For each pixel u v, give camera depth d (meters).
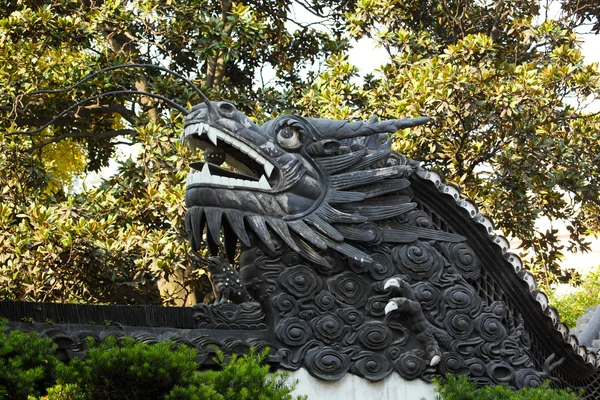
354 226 6.20
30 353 4.77
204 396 4.68
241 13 12.63
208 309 5.91
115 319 5.65
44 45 12.22
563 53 12.68
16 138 11.84
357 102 13.05
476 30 15.44
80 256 10.40
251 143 6.07
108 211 11.20
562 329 6.96
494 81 11.96
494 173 12.54
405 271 6.29
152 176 11.60
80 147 15.95
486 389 5.96
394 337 6.12
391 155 6.50
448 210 6.58
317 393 5.84
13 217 11.44
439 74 11.66
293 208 6.07
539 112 12.34
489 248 6.60
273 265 6.03
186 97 12.39
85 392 4.71
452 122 12.09
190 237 5.98
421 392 6.07
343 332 6.02
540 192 12.41
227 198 5.96
